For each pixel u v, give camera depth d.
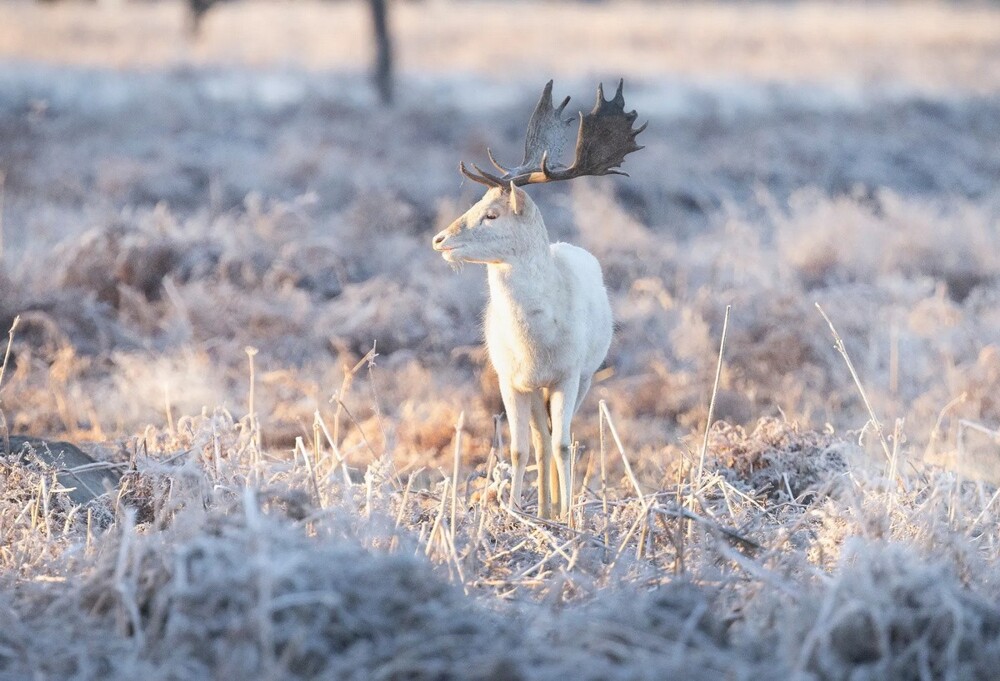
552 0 128.25
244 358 24.94
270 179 40.84
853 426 21.22
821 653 10.80
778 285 28.25
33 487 15.32
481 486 18.11
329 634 10.86
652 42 91.06
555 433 16.38
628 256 31.97
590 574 13.52
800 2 132.50
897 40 93.25
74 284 27.67
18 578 12.92
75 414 21.83
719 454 18.23
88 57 72.94
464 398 23.20
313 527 13.07
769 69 79.06
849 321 26.41
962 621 11.16
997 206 40.78
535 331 15.98
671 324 27.02
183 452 15.77
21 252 28.83
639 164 44.34
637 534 14.66
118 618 11.34
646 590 12.80
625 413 22.97
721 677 10.42
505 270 15.95
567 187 42.28
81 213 34.78
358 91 64.19
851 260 31.84
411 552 13.41
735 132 52.19
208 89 62.03
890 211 36.28
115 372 24.14
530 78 71.38
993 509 15.20
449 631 11.19
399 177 41.22
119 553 11.86
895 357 23.33
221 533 12.14
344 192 39.97
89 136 46.28
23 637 11.38
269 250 30.16
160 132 48.19
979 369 22.84
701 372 24.20
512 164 45.81
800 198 39.00
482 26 97.25
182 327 25.55
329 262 29.98
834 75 76.75
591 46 88.31
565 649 10.72
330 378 23.78
